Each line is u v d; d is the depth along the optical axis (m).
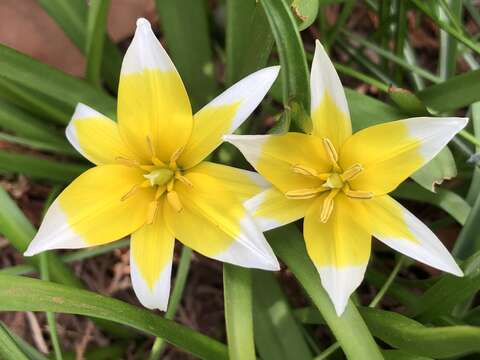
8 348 0.13
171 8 0.17
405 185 0.17
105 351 0.19
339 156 0.13
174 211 0.13
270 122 0.21
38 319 0.20
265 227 0.13
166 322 0.14
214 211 0.13
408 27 0.22
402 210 0.13
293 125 0.14
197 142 0.13
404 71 0.20
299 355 0.16
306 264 0.15
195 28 0.18
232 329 0.14
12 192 0.20
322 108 0.13
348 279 0.13
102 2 0.16
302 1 0.13
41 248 0.13
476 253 0.15
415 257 0.12
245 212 0.12
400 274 0.20
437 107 0.17
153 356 0.16
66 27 0.18
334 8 0.23
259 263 0.12
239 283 0.14
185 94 0.13
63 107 0.18
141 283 0.13
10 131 0.20
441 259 0.12
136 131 0.13
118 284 0.20
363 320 0.14
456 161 0.19
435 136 0.12
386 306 0.19
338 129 0.13
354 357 0.13
